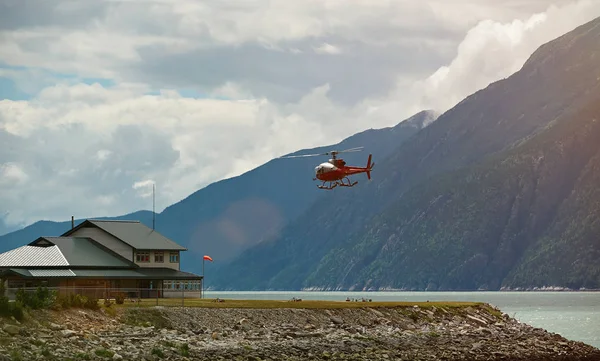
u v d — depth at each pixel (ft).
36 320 260.21
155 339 260.62
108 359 218.18
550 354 298.76
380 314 365.40
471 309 407.64
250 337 288.51
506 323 403.34
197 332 291.17
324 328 326.24
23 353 216.33
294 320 330.95
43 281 402.31
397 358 261.85
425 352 280.72
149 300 369.09
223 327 305.53
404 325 359.25
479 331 361.92
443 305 406.62
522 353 295.89
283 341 285.84
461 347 301.22
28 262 411.54
